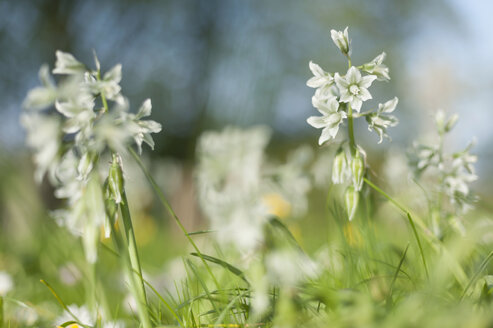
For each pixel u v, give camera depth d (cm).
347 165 108
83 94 102
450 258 108
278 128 590
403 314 95
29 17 520
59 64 103
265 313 104
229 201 144
